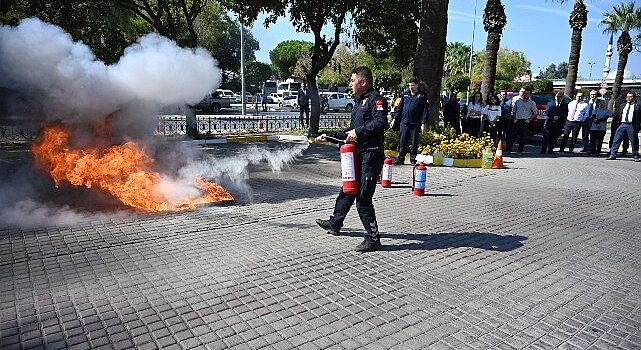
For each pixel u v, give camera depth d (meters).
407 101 10.89
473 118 14.05
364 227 5.39
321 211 6.65
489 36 16.53
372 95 4.94
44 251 4.75
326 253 5.00
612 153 13.13
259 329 3.41
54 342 3.15
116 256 4.69
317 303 3.84
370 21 15.16
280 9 13.66
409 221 6.29
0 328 3.30
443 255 5.04
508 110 14.25
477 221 6.40
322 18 14.62
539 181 9.58
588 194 8.40
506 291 4.17
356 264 4.71
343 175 5.08
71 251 4.78
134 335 3.27
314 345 3.22
